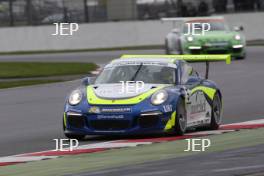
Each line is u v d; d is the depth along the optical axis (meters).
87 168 31.14
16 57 119.94
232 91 66.62
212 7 148.50
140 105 39.66
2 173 30.64
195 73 45.53
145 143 38.44
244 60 96.31
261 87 69.00
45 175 29.69
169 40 98.44
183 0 147.75
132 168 30.53
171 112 39.91
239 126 45.19
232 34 95.62
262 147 35.44
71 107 40.69
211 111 44.59
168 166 30.72
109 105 39.81
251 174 27.94
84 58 111.56
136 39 140.88
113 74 42.44
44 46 138.62
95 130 40.00
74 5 142.88
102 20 145.12
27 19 142.38
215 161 31.64
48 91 70.75
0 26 143.38
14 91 71.38
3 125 49.53
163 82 41.75
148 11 148.12
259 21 146.50
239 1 149.00
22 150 38.22
